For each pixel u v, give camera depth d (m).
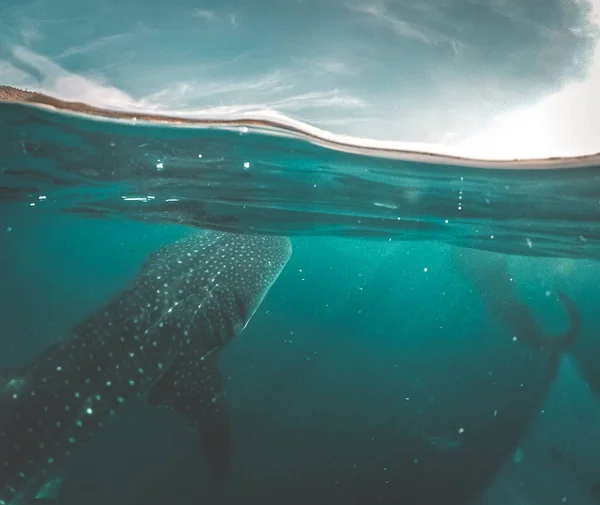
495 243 13.86
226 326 8.52
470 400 12.49
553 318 19.95
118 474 9.88
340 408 13.01
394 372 16.00
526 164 6.36
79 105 5.68
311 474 10.00
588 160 5.93
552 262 16.66
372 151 6.48
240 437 11.39
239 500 9.27
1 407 6.15
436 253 18.31
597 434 13.39
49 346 6.83
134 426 11.71
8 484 6.02
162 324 7.78
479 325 21.72
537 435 12.96
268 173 8.50
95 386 6.87
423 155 6.44
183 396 7.37
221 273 8.90
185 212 12.27
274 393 14.02
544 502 10.50
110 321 7.39
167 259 8.70
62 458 6.46
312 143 6.39
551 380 12.38
